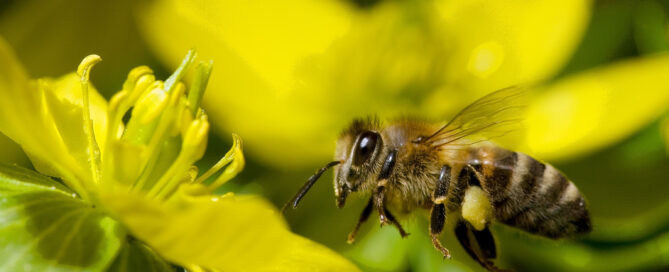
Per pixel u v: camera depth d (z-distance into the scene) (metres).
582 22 0.13
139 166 0.10
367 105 0.12
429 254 0.12
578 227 0.11
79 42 0.11
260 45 0.12
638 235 0.12
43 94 0.10
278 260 0.10
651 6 0.12
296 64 0.12
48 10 0.11
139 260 0.10
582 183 0.12
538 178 0.10
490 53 0.12
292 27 0.12
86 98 0.10
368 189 0.10
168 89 0.10
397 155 0.10
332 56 0.12
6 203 0.10
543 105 0.12
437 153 0.10
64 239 0.09
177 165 0.10
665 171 0.12
